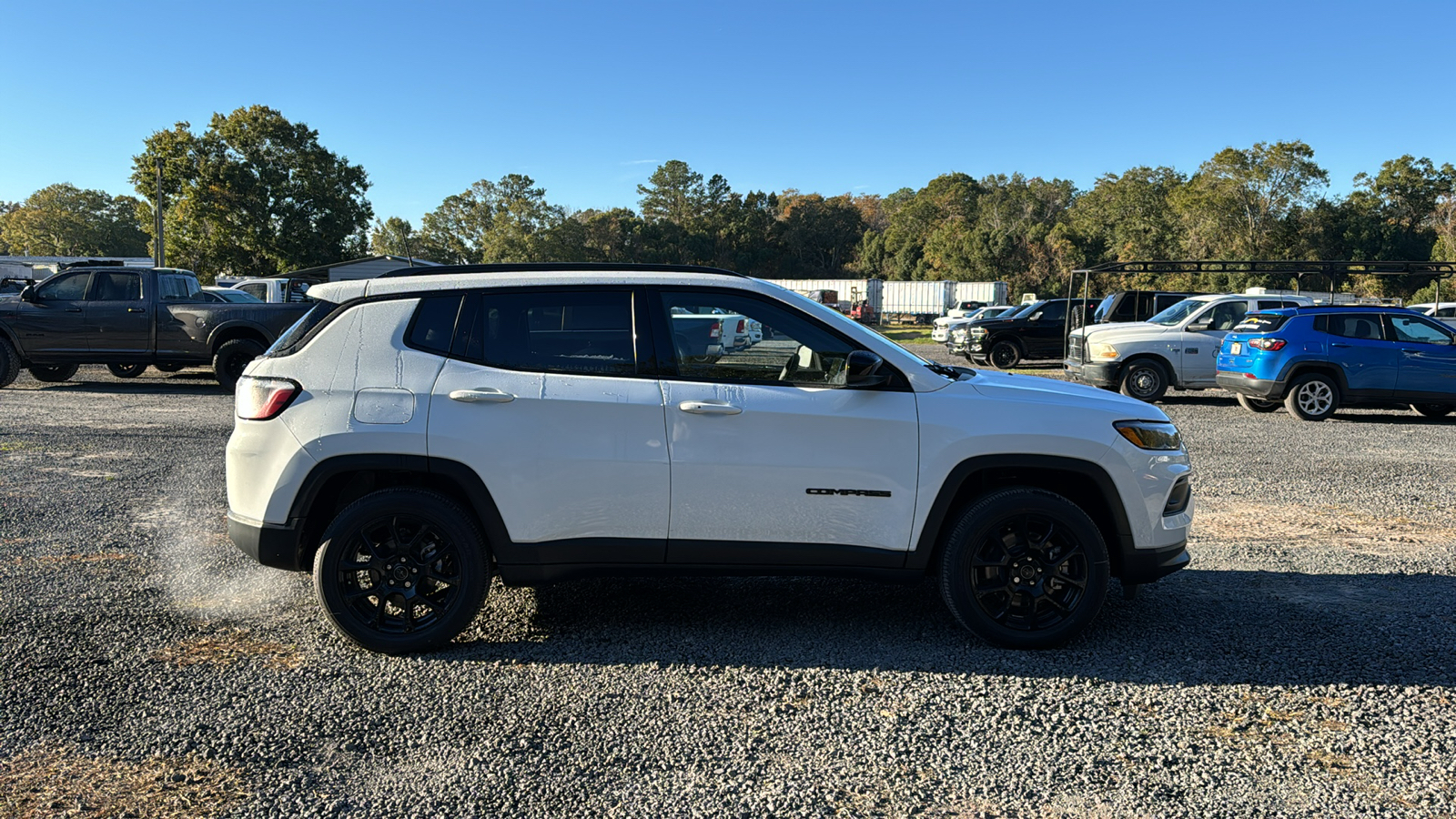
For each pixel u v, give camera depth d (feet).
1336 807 8.78
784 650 12.76
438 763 9.52
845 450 12.50
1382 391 39.60
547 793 8.95
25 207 352.49
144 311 44.50
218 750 9.75
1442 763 9.66
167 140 171.94
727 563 12.64
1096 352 48.78
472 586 12.40
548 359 12.59
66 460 26.61
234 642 12.86
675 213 388.37
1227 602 15.06
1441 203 231.30
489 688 11.41
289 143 178.81
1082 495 13.42
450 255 312.29
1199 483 25.63
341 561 12.28
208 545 17.90
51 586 15.21
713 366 12.71
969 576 12.69
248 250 177.06
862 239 398.21
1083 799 8.91
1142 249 265.95
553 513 12.39
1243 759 9.74
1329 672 12.11
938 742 10.08
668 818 8.51
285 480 12.23
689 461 12.39
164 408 38.81
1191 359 47.42
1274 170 216.95
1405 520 21.34
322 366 12.52
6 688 11.21
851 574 12.76
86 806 8.62
